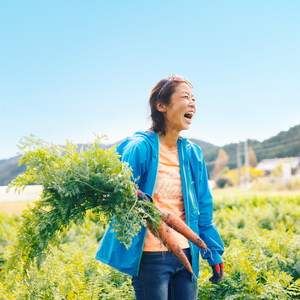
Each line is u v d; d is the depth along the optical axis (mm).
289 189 47375
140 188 2447
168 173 2512
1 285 3232
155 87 2605
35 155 2045
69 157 2107
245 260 3969
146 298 2285
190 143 2729
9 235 7309
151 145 2467
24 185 2090
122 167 2043
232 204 13625
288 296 3797
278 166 73438
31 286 2795
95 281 3771
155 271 2275
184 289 2385
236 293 3754
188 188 2533
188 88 2559
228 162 110000
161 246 2178
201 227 2711
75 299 3264
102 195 2098
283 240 5129
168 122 2578
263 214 9016
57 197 2092
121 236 1979
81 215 2109
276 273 3932
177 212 2488
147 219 2111
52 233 2115
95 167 2051
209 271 4316
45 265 3209
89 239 6020
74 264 4152
